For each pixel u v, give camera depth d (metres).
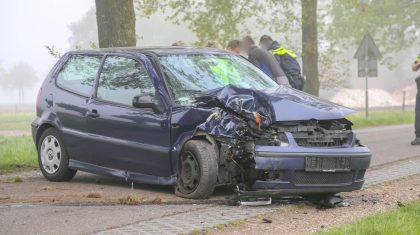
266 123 17.27
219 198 18.25
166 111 18.80
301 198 18.34
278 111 17.31
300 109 17.50
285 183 17.12
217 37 50.94
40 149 22.52
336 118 17.64
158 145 18.94
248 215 16.30
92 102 20.84
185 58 20.27
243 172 17.50
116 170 20.22
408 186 20.70
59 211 16.70
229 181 17.98
